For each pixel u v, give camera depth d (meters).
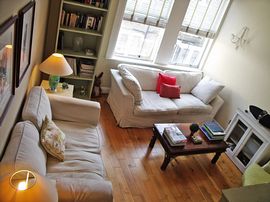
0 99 1.51
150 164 3.43
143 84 4.40
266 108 3.92
